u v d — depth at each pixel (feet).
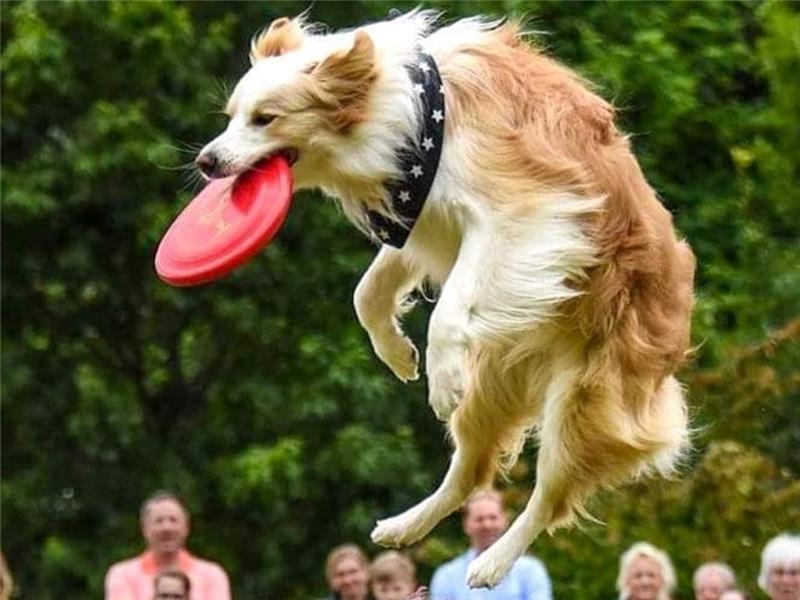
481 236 24.43
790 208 64.85
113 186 60.59
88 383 61.31
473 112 24.63
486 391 25.96
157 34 59.77
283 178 24.68
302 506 60.90
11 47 59.88
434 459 61.26
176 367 63.57
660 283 25.40
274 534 60.49
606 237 24.77
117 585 35.58
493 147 24.52
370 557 60.70
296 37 25.17
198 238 25.70
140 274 63.67
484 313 24.39
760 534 47.67
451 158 24.59
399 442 59.16
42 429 63.41
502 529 35.24
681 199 66.54
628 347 25.21
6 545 63.00
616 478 25.73
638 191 25.23
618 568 47.91
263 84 24.66
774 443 50.37
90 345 64.49
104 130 58.95
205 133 60.64
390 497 60.59
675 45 67.21
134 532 61.46
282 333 61.72
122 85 60.90
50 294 63.82
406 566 35.60
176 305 62.18
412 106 24.57
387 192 24.89
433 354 24.50
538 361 25.68
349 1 60.75
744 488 47.78
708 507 47.98
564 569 48.21
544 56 25.89
